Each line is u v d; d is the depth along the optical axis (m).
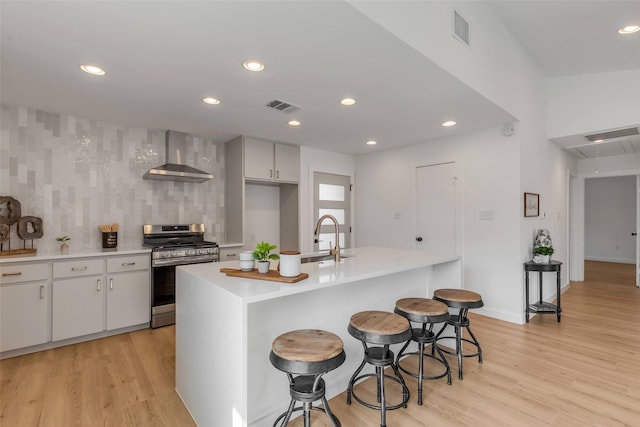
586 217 8.01
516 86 3.33
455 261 2.78
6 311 2.57
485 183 3.72
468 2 2.54
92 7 1.54
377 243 5.00
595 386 2.18
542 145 4.03
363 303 2.32
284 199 4.82
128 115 3.23
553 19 2.94
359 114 3.17
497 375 2.34
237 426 1.41
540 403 1.99
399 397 2.08
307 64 2.13
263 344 1.76
